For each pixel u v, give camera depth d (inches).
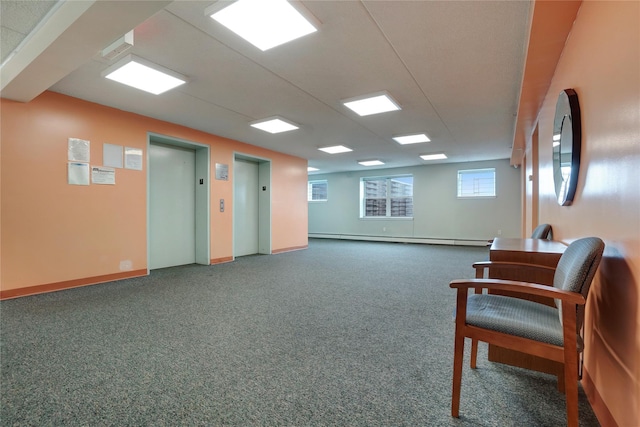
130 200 163.0
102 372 68.5
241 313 109.0
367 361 74.4
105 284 149.3
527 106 130.3
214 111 161.8
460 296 53.6
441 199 342.3
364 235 392.5
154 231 190.5
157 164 191.8
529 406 57.4
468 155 286.2
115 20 76.0
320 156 295.1
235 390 62.1
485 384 64.7
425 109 158.1
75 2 74.9
